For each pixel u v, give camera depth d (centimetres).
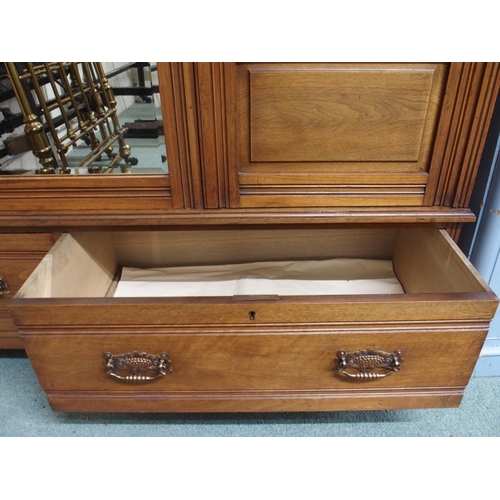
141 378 63
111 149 68
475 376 89
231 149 65
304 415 81
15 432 78
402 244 93
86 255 82
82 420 80
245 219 70
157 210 71
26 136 68
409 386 65
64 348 61
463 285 65
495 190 72
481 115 63
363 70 61
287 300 56
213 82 60
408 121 65
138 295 90
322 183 69
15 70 65
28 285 61
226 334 59
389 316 57
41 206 72
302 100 63
